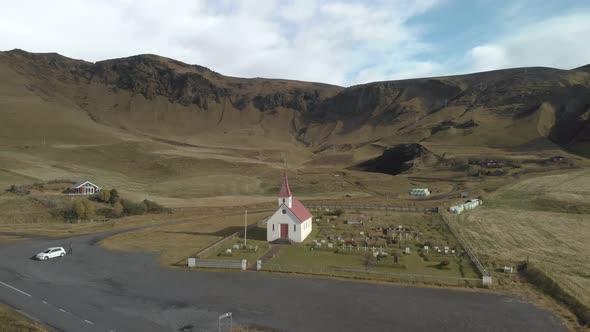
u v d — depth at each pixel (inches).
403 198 5137.8
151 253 2300.7
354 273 1862.7
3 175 4682.6
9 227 3080.7
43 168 5664.4
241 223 3385.8
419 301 1540.4
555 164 7416.3
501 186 5447.8
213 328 1301.7
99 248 2432.3
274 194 5871.1
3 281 1742.1
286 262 2070.6
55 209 3570.4
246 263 2018.9
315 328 1304.1
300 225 2564.0
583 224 3280.0
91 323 1326.3
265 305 1497.3
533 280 1777.8
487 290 1665.8
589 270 2009.1
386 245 2476.6
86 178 5629.9
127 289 1669.5
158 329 1291.8
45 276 1840.6
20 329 1202.0
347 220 3390.7
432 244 2490.2
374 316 1400.1
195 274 1882.4
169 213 3961.6
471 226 3198.8
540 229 3095.5
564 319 1373.0
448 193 5516.7
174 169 7391.7
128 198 4441.4
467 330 1291.8
